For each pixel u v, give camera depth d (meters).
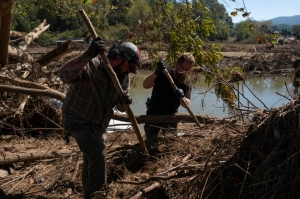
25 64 8.30
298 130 4.04
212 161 4.22
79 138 4.24
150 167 4.85
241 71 7.46
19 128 7.01
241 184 4.06
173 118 5.47
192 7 9.03
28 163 5.57
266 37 8.88
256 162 4.14
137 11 10.77
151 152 5.09
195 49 8.60
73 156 5.44
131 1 10.73
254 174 4.02
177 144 5.11
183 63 5.17
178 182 4.31
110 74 4.06
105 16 9.57
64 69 4.04
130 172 4.89
